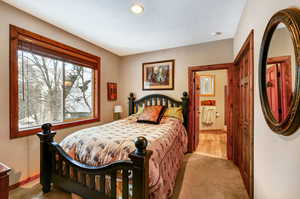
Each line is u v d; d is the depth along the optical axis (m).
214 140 4.12
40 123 2.28
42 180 1.75
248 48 1.73
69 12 1.99
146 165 1.17
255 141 1.45
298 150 0.75
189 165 2.56
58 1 1.75
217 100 5.19
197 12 1.98
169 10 1.93
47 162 1.76
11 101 1.85
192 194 1.77
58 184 1.73
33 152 2.08
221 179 2.11
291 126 0.77
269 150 1.12
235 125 2.67
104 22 2.26
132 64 3.84
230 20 2.18
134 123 2.74
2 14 1.77
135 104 3.73
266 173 1.18
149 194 1.29
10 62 1.84
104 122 3.48
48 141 1.76
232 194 1.78
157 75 3.53
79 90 2.97
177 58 3.31
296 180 0.77
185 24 2.31
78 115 2.95
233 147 2.70
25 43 2.00
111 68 3.69
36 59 2.21
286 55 0.83
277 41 0.95
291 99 0.77
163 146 1.67
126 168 1.24
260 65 1.18
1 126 1.78
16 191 1.80
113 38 2.86
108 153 1.49
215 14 2.03
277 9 0.96
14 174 1.88
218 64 2.92
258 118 1.35
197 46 3.11
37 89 2.23
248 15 1.65
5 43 1.80
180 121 2.90
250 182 1.57
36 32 2.12
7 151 1.82
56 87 2.52
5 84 1.81
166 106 3.17
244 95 2.05
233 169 2.41
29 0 1.74
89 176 1.51
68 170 1.64
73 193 1.65
